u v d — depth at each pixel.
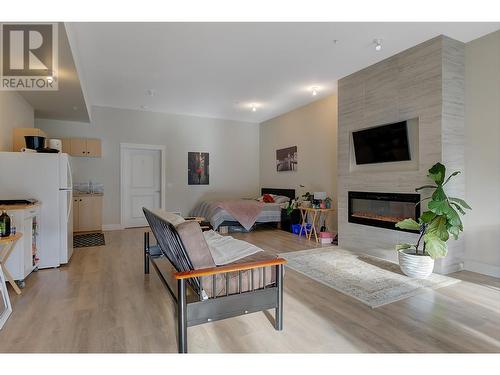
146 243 3.32
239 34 3.16
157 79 4.61
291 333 2.06
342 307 2.48
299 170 6.48
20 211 2.90
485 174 3.27
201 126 7.35
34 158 3.46
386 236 3.91
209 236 2.96
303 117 6.33
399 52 3.65
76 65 3.28
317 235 5.50
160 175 6.98
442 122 3.25
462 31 3.15
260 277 2.10
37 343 1.91
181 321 1.77
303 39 3.29
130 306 2.48
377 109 3.98
